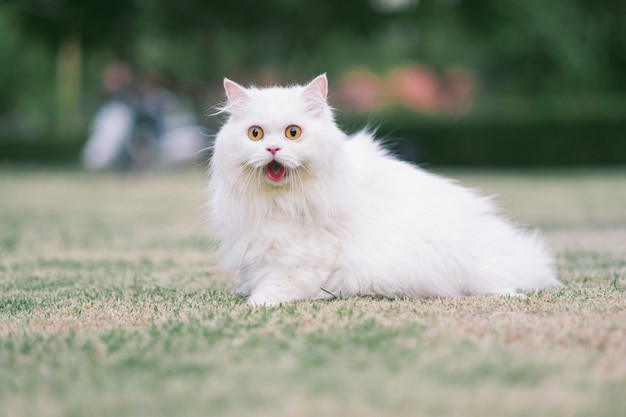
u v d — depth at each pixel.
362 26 22.42
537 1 20.92
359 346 2.56
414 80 38.34
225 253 3.78
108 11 20.34
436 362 2.36
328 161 3.50
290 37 22.83
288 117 3.45
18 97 37.56
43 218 9.12
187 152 19.20
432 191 3.91
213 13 21.53
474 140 21.91
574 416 1.94
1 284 4.40
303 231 3.55
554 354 2.45
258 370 2.32
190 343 2.64
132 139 16.75
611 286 4.00
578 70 21.62
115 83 17.33
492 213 4.21
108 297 3.85
